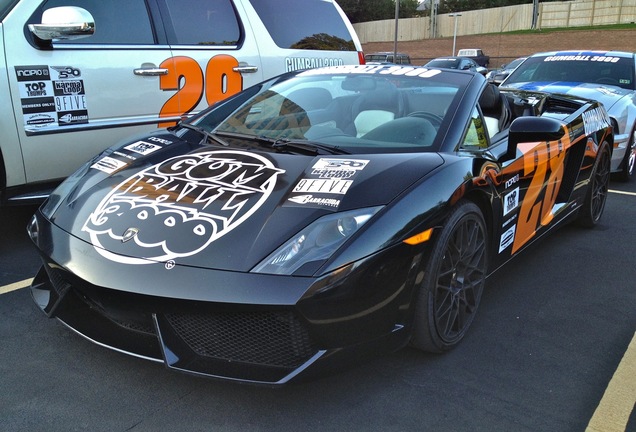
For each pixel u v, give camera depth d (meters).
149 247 2.04
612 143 4.59
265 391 2.20
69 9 3.41
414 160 2.40
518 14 49.16
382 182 2.22
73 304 2.28
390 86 3.11
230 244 2.00
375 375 2.34
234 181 2.30
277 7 5.03
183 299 1.89
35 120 3.48
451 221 2.33
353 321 1.98
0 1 3.44
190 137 2.89
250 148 2.65
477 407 2.15
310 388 2.23
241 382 1.95
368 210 2.09
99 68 3.76
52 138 3.57
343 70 3.43
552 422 2.09
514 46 46.97
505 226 2.89
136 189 2.35
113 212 2.23
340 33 5.61
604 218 4.90
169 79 4.16
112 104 3.85
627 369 2.47
